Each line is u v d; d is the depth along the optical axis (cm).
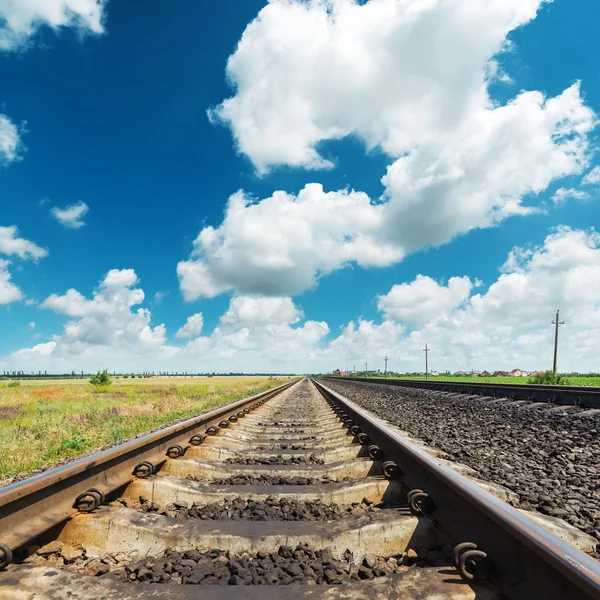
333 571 202
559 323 3450
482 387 1762
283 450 495
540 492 361
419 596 166
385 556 229
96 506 256
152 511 285
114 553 229
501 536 177
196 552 221
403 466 325
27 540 203
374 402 1588
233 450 459
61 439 687
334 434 617
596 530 273
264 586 180
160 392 2720
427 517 244
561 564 132
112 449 304
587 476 427
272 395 1811
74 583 177
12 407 1570
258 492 309
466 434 723
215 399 1650
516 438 675
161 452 395
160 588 178
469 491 199
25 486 211
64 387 3784
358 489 309
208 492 308
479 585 174
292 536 230
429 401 1527
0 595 167
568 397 1200
